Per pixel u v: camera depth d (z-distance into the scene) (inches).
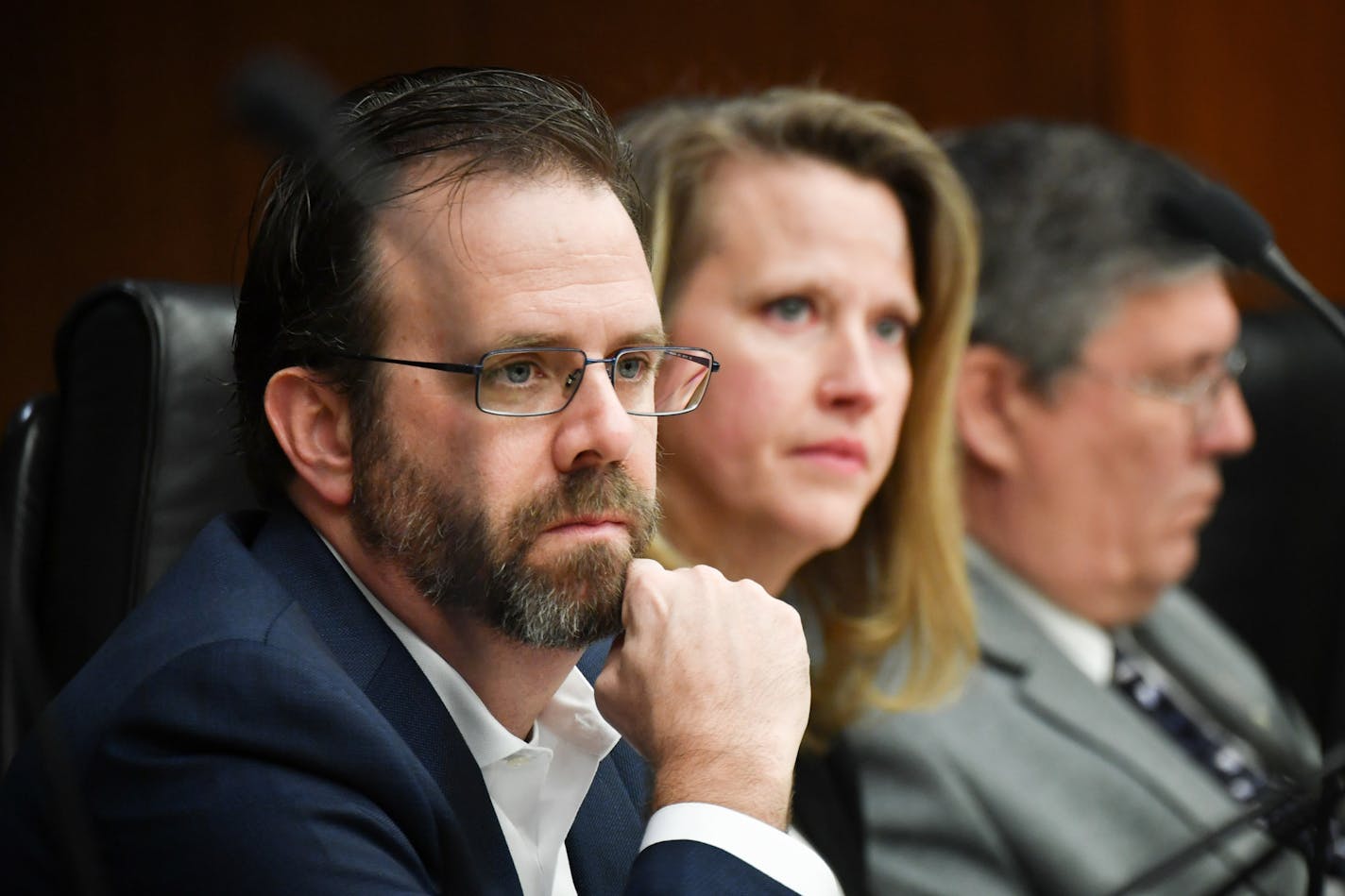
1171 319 315.3
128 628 165.2
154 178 414.9
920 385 265.1
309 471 168.2
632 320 165.6
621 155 174.2
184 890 147.5
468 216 161.9
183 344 208.7
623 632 173.9
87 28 411.8
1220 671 345.1
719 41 461.4
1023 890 273.7
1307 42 521.7
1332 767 217.5
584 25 449.7
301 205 167.6
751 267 245.6
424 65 435.8
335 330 164.9
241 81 133.3
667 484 248.4
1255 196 516.4
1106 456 316.8
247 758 151.6
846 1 473.7
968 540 319.9
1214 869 277.0
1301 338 390.9
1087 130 323.6
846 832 268.5
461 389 161.0
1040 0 491.2
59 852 153.9
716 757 165.3
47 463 214.1
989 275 319.3
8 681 207.6
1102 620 322.3
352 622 165.5
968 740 279.9
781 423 243.9
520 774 174.6
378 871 148.1
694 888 155.3
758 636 172.6
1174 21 504.7
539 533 162.2
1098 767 283.0
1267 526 386.0
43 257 409.7
